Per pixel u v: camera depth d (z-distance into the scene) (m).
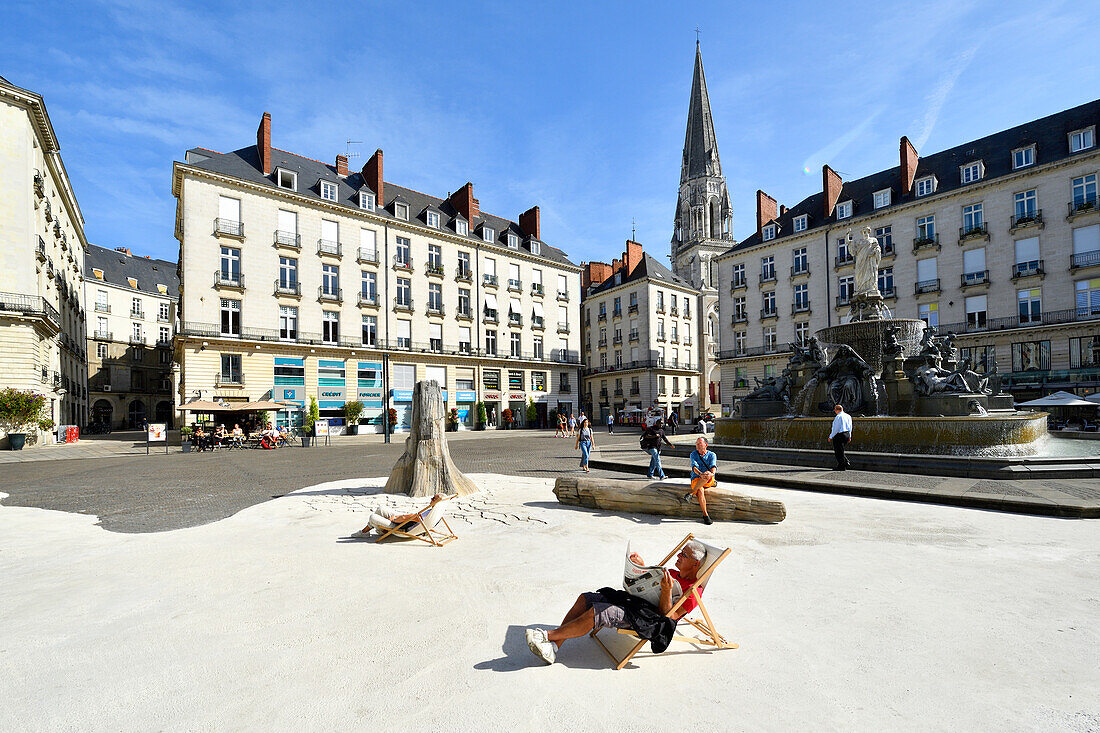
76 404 45.25
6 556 6.40
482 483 11.71
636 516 7.91
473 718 2.85
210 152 37.22
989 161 37.81
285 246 38.03
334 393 39.81
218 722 2.85
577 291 57.84
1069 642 3.60
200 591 4.95
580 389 60.62
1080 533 6.41
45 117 30.31
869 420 12.48
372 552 6.23
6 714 2.95
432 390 10.44
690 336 63.72
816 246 45.16
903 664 3.34
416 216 48.03
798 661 3.41
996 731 2.64
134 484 12.96
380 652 3.65
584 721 2.80
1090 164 32.81
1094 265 32.22
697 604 3.64
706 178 78.19
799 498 9.00
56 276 35.12
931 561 5.41
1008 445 11.23
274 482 13.06
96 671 3.44
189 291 34.03
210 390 34.31
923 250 39.09
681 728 2.72
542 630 3.53
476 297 48.97
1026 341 34.50
